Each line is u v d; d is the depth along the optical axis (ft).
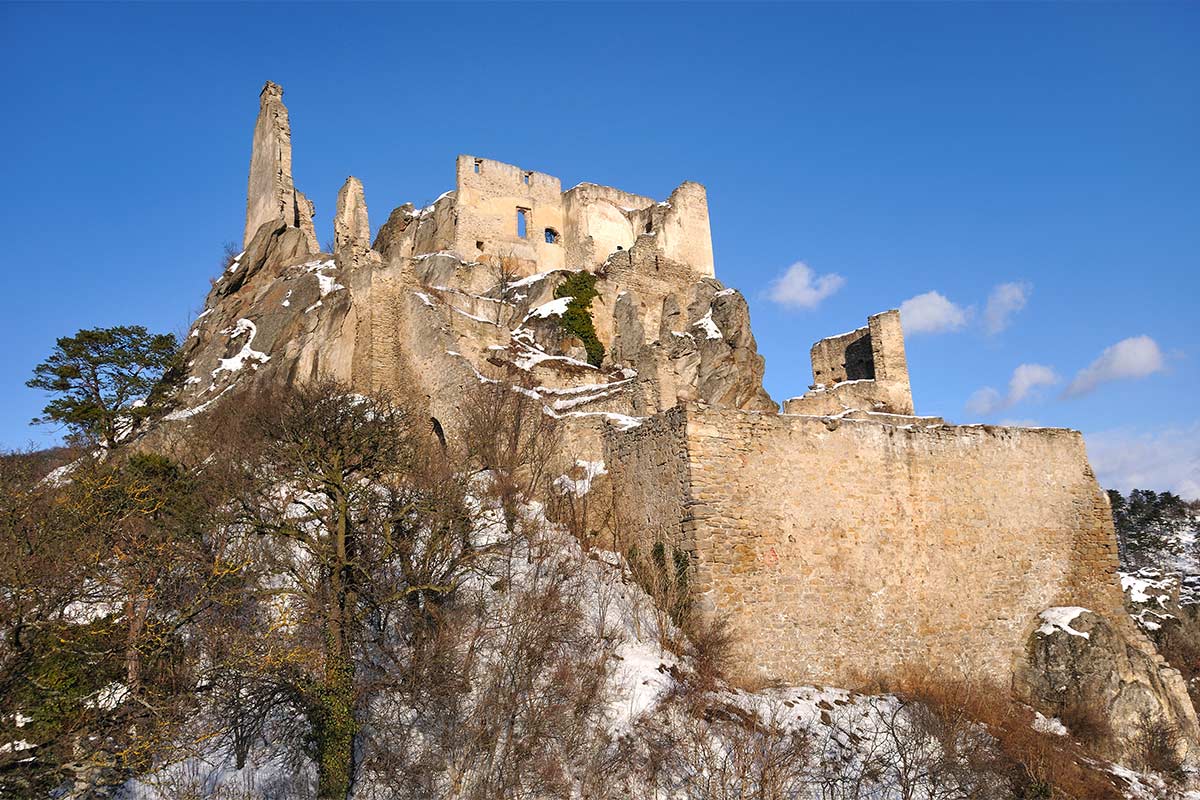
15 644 49.57
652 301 170.40
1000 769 57.88
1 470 74.18
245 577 60.08
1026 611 72.79
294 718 55.26
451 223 179.83
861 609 65.16
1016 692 69.51
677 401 89.61
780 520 63.87
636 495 69.36
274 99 186.80
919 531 69.46
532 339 132.16
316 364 118.62
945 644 67.87
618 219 192.03
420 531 65.46
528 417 86.74
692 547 60.75
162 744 49.55
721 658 57.52
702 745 50.55
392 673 57.31
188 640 58.75
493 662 56.65
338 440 66.49
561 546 68.95
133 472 70.85
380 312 117.60
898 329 124.67
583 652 56.65
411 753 53.01
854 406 120.78
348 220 166.71
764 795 47.80
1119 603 77.36
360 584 58.65
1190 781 64.44
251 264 162.40
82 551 55.77
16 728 48.06
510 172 185.16
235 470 72.74
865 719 58.44
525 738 51.55
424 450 82.69
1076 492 78.69
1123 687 68.13
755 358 151.23
